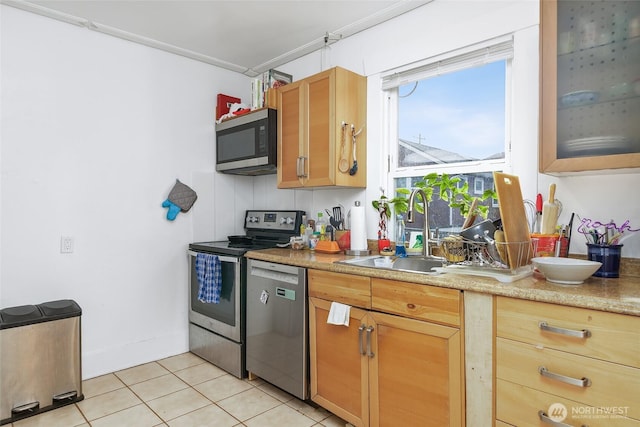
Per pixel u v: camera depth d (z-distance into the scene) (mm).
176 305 2990
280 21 2479
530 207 1846
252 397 2270
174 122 2979
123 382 2471
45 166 2379
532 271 1574
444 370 1505
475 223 1931
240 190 3393
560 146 1500
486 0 2002
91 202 2561
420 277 1571
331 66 2795
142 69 2805
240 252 2512
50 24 2396
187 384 2443
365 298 1780
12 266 2264
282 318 2217
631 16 1354
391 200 2357
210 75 3197
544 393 1263
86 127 2537
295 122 2574
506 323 1344
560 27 1487
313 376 2053
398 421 1662
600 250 1519
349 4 2271
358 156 2490
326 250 2453
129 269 2740
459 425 1466
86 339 2543
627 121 1362
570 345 1208
